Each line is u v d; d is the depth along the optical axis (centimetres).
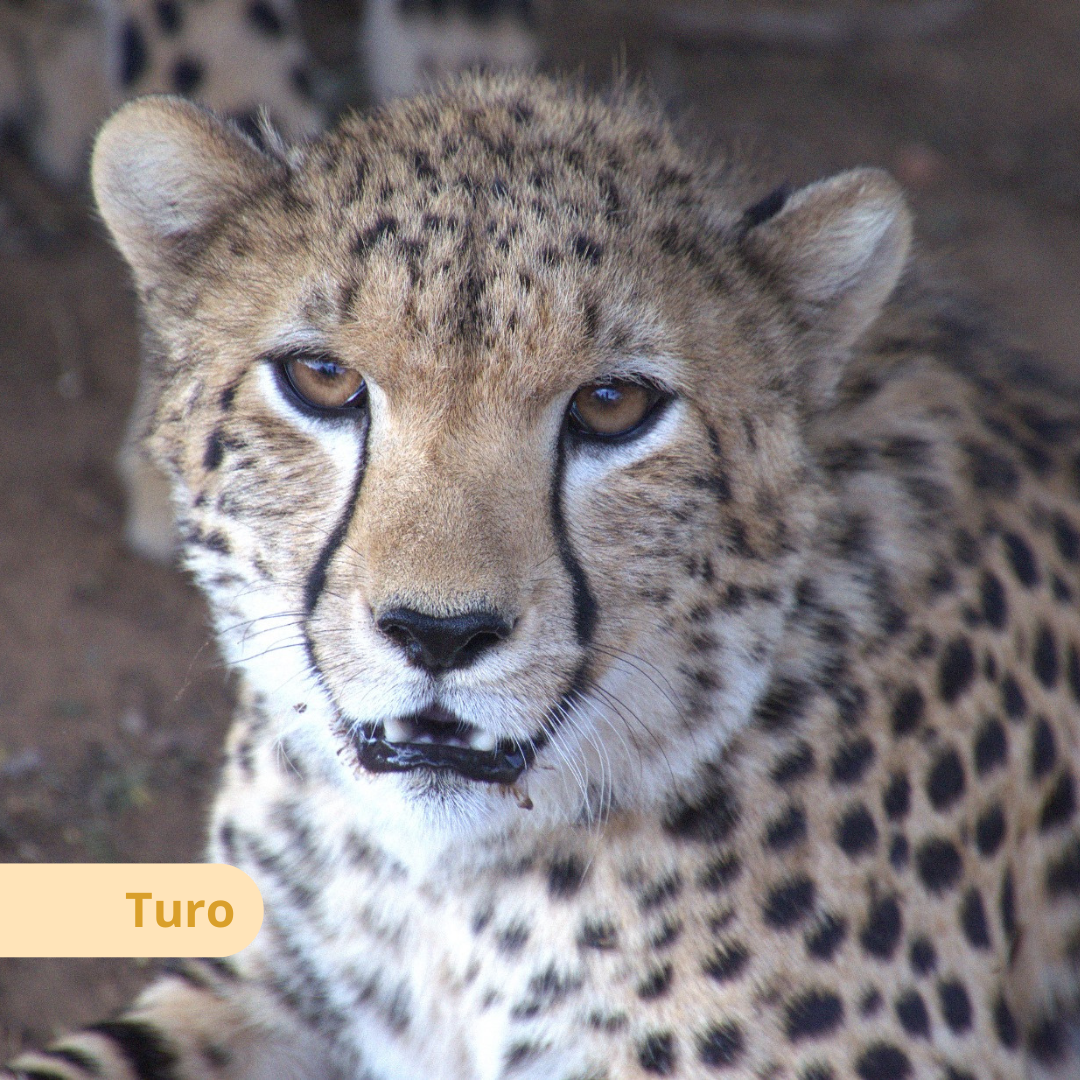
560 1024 615
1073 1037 696
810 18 1641
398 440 525
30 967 743
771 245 579
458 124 596
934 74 1623
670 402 544
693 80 1533
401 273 523
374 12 1177
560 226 538
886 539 612
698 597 559
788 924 589
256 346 550
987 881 634
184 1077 661
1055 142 1533
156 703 905
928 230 1352
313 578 550
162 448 595
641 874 595
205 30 1006
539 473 528
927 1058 600
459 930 624
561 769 570
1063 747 673
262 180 579
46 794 832
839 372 593
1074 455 708
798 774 593
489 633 513
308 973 671
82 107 1256
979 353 716
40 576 972
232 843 676
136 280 608
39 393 1102
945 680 618
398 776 560
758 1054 592
